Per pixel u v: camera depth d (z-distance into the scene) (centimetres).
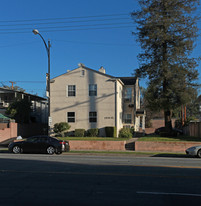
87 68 3030
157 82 2695
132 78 3688
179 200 676
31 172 1078
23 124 3359
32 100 4100
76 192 750
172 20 2598
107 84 2967
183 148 2247
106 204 638
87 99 2998
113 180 921
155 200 674
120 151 2233
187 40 2645
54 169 1162
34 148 1994
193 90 2709
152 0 2738
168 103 2692
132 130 3275
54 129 2944
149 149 2305
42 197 697
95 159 1623
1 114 3362
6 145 2709
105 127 2895
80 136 2895
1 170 1127
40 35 2144
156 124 5519
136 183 875
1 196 706
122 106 3350
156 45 2759
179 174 1055
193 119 4431
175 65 2647
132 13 2791
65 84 3064
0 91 3694
